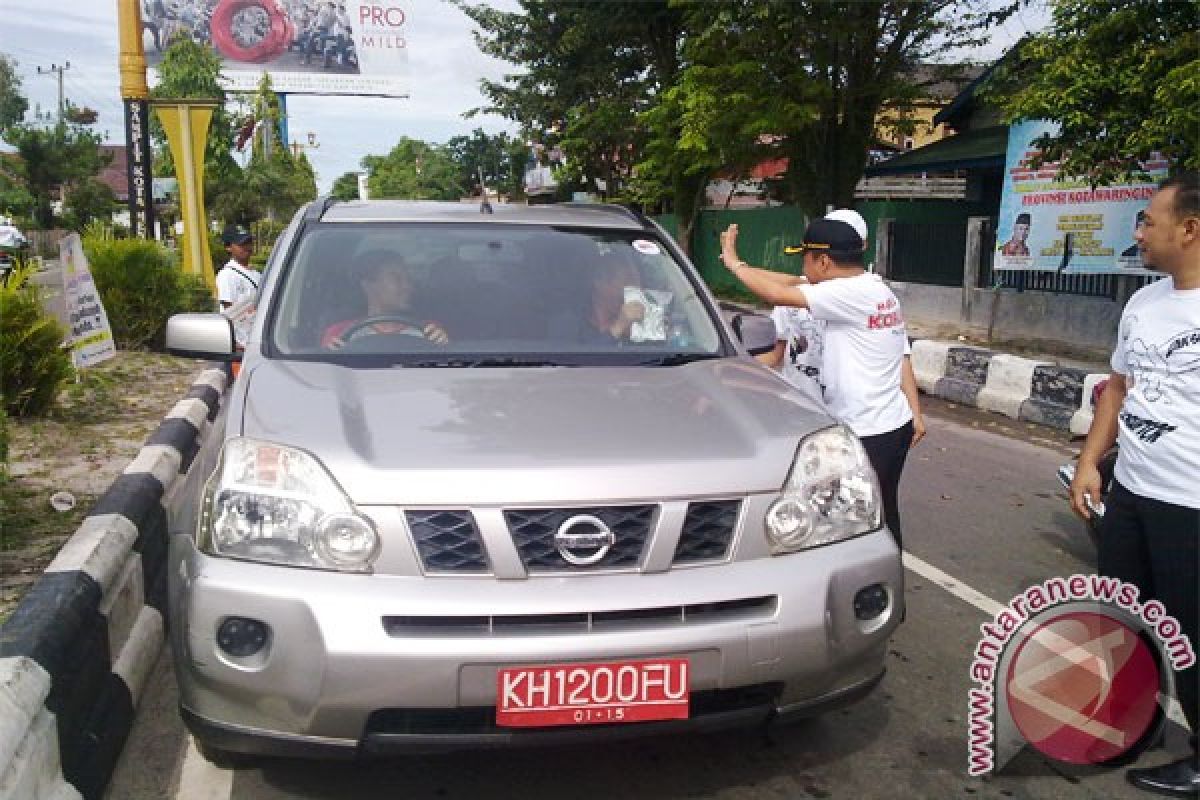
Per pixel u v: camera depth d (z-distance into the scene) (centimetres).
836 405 403
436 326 368
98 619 321
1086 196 1131
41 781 245
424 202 461
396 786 302
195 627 255
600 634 252
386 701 246
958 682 379
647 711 255
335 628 246
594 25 2250
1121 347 313
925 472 718
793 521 278
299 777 306
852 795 304
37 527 476
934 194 2475
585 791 302
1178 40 859
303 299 373
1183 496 290
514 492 259
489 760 317
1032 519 599
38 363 695
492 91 2572
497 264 398
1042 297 1273
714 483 272
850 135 1706
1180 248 287
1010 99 1011
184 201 1420
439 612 248
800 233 2117
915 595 470
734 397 323
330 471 264
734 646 260
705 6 1534
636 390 324
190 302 1224
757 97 1553
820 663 272
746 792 304
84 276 781
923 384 1075
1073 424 845
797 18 1441
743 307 1992
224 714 260
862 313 393
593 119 2389
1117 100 927
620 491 264
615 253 415
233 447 277
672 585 260
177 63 3425
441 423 288
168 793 301
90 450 643
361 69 5191
